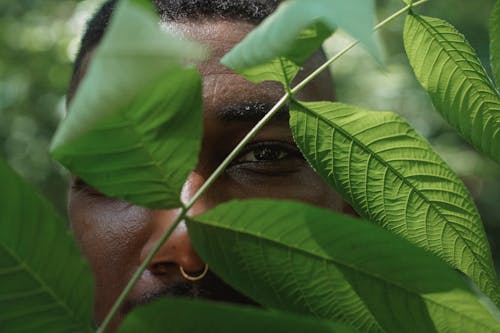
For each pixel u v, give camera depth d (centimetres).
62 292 58
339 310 69
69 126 40
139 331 54
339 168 83
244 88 105
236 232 66
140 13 40
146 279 98
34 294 58
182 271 94
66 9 831
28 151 774
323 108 80
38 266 57
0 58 824
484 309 66
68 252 57
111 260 109
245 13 111
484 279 84
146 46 40
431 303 67
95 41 134
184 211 64
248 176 107
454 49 83
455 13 620
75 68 146
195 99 58
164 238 64
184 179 62
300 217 65
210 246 66
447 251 85
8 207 56
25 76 820
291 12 49
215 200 102
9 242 56
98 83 40
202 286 95
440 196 83
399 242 65
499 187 655
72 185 123
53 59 827
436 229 84
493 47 81
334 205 120
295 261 67
